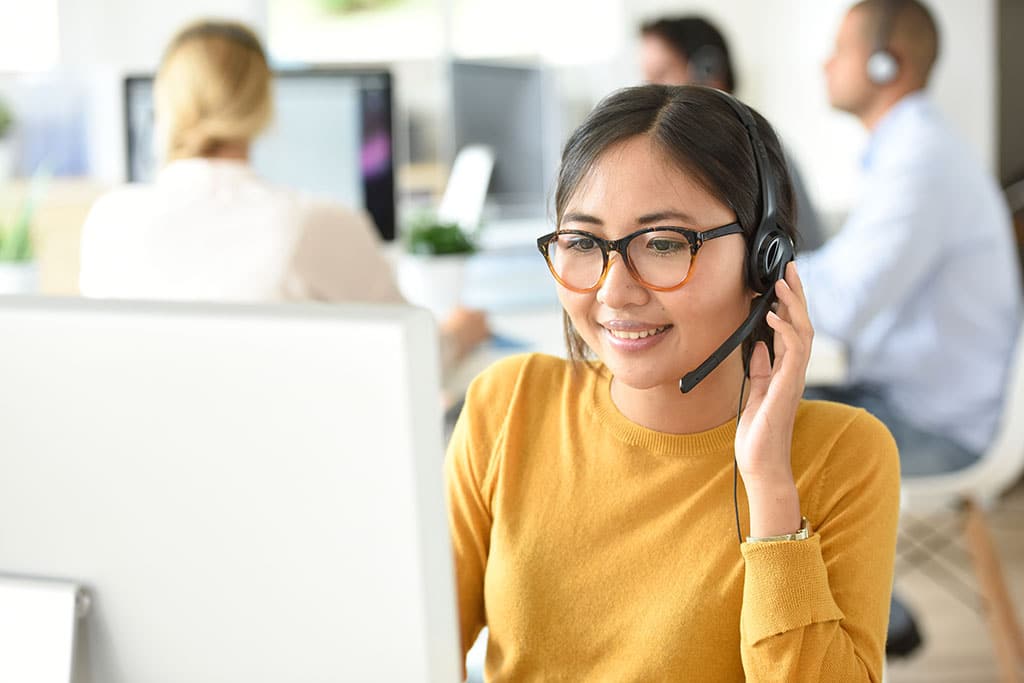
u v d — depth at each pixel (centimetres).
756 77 459
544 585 100
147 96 283
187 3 408
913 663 296
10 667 67
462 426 109
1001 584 265
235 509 62
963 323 278
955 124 427
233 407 61
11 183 335
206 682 65
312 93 288
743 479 92
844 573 93
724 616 93
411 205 367
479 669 137
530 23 446
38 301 64
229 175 204
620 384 102
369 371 59
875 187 284
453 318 247
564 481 102
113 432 63
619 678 95
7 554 67
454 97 346
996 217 285
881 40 287
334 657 63
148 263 199
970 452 270
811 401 102
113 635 67
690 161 90
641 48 328
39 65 400
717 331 92
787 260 94
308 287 201
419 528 60
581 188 93
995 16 449
